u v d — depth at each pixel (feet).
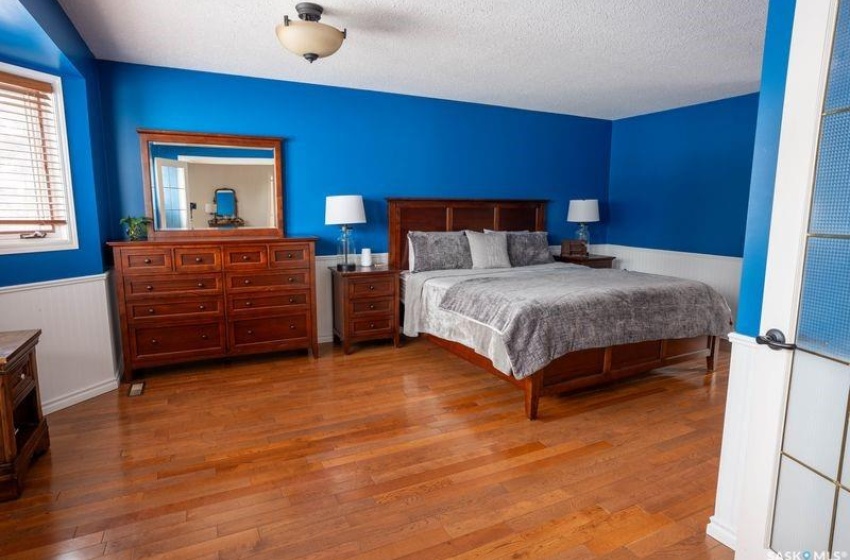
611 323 10.18
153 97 12.14
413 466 7.68
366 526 6.21
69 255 10.03
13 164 9.23
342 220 13.41
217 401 10.20
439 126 15.88
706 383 11.51
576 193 19.06
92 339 10.45
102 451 8.05
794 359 4.61
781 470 4.81
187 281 11.51
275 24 9.46
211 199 12.92
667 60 11.56
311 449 8.20
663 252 17.53
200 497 6.79
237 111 13.06
